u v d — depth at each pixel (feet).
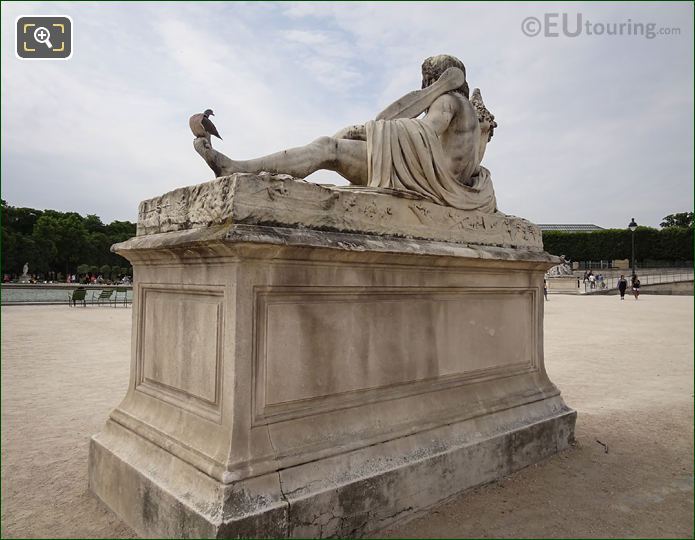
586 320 49.03
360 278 9.25
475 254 11.06
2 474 11.16
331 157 11.03
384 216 10.07
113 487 9.27
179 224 9.24
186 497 7.44
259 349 7.90
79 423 15.06
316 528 7.69
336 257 8.62
